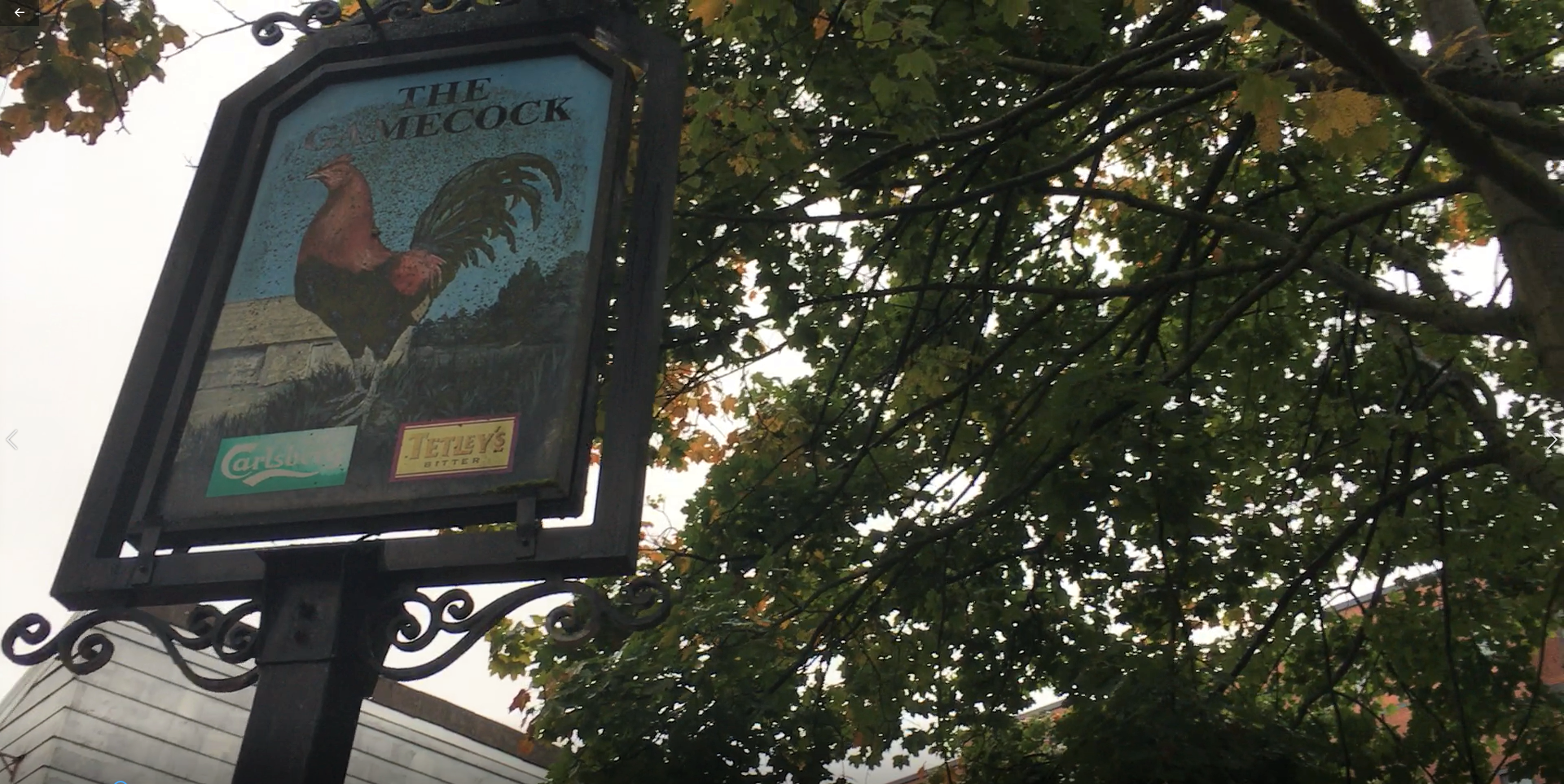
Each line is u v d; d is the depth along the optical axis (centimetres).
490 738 1065
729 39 618
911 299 1000
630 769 796
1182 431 760
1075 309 982
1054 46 826
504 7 505
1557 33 891
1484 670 942
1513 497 871
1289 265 717
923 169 862
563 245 431
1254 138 881
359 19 516
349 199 461
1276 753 749
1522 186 482
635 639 932
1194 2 693
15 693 898
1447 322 669
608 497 371
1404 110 472
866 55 692
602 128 461
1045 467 766
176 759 839
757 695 849
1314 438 981
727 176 741
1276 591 974
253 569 367
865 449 872
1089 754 769
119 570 375
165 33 657
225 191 469
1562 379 571
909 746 983
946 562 909
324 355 420
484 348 411
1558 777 874
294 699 336
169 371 424
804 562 955
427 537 368
